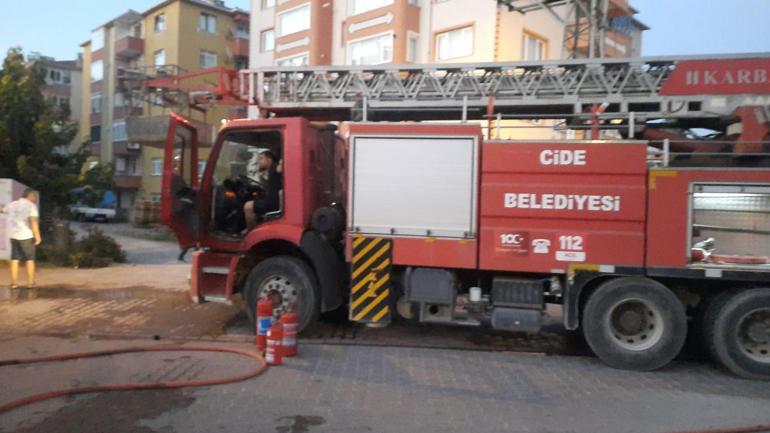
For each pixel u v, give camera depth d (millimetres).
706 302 6406
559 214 6395
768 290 6094
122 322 7941
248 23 42938
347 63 22031
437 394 5367
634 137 7516
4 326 7625
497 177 6547
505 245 6523
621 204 6262
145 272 13117
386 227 6809
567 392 5527
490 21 18516
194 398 5090
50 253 14039
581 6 16984
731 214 6113
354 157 6871
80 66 53844
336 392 5340
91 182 17625
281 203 7172
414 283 6855
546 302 6906
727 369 6430
